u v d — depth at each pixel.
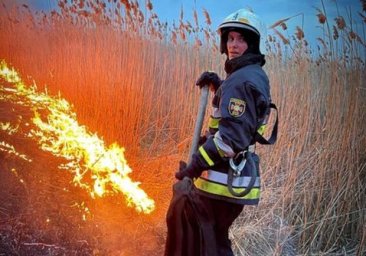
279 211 3.60
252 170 2.14
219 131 2.00
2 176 2.79
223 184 2.12
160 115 5.18
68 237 2.66
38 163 3.00
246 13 2.16
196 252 2.22
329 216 3.46
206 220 2.18
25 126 3.33
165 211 3.42
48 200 2.80
